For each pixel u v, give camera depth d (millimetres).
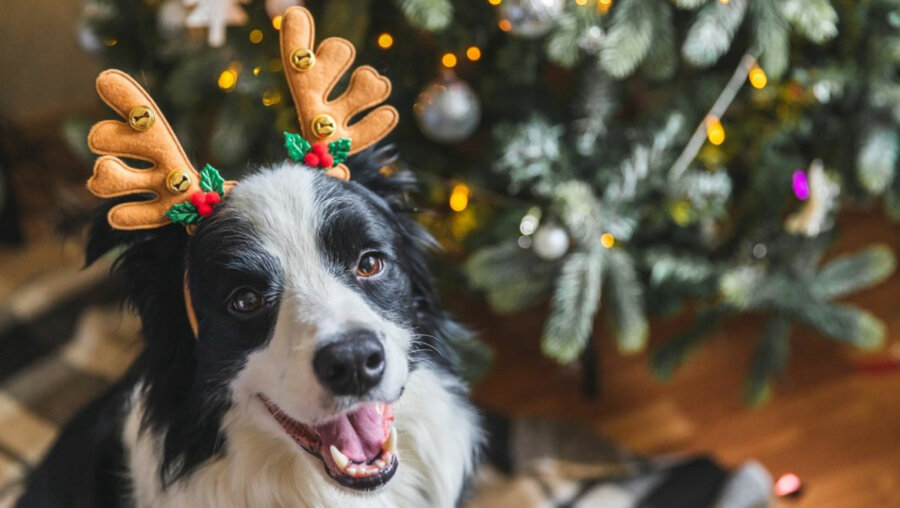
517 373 2430
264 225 1201
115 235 1276
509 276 1887
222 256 1201
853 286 2031
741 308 2033
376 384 1137
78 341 2449
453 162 2082
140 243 1277
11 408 2254
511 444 2139
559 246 1806
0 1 2920
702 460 2025
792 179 1953
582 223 1821
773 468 2131
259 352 1205
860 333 1976
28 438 2184
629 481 2010
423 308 1419
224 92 1975
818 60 1960
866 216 2746
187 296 1259
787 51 1831
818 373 2344
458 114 1797
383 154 1456
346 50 1252
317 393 1123
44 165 2932
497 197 1995
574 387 2387
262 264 1193
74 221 1901
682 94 1930
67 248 2682
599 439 2137
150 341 1330
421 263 1414
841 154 2027
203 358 1266
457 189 1979
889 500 2021
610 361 2445
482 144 2154
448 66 1837
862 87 1899
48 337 2453
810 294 2010
